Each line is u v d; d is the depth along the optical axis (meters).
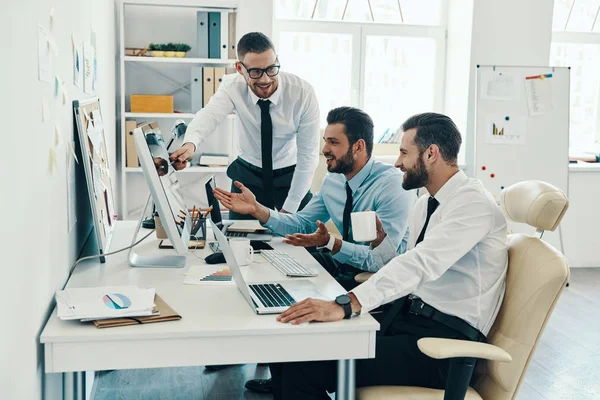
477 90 5.00
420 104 5.60
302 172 3.36
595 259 5.48
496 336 1.90
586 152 5.76
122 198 4.64
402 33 5.47
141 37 4.80
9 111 1.29
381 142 5.38
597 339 3.70
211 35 4.65
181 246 1.98
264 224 2.81
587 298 4.52
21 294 1.39
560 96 5.02
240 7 4.79
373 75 5.51
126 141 4.62
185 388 2.88
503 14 5.19
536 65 5.26
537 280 1.78
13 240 1.32
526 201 1.94
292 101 3.20
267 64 2.94
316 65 5.42
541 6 5.21
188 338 1.63
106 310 1.69
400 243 2.65
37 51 1.58
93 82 3.00
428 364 1.90
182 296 1.93
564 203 1.88
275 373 2.37
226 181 4.98
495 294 1.94
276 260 2.41
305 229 2.90
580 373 3.22
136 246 2.62
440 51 5.54
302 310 1.73
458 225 1.91
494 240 1.95
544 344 3.61
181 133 2.79
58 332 1.58
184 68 4.85
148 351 1.62
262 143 3.24
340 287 2.09
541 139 5.04
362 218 2.29
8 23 1.28
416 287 1.85
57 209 1.89
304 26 5.34
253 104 3.21
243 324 1.69
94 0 3.11
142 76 4.82
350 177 2.70
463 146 5.30
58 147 1.91
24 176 1.43
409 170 2.05
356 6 5.43
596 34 5.68
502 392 1.83
